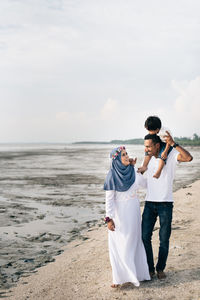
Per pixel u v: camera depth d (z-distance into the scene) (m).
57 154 64.06
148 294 3.51
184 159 3.52
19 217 8.43
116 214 3.67
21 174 21.11
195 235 5.77
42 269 4.80
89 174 21.02
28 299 3.74
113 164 3.62
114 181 3.60
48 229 7.21
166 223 3.68
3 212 9.05
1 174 21.09
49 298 3.71
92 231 6.91
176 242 5.37
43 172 22.69
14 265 5.03
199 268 4.14
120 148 3.59
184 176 20.05
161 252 3.81
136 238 3.70
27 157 49.69
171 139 3.55
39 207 9.80
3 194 12.45
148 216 3.81
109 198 3.62
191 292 3.49
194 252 4.79
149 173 3.73
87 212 9.05
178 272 4.05
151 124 3.59
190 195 10.68
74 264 4.84
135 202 3.69
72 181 16.88
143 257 3.80
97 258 5.00
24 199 11.29
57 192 12.95
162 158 3.57
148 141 3.59
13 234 6.82
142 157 42.69
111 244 3.74
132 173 3.64
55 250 5.75
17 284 4.26
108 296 3.55
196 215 7.62
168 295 3.46
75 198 11.47
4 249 5.83
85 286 3.93
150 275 3.93
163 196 3.65
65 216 8.52
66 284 4.07
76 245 5.94
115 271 3.70
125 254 3.66
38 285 4.15
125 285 3.75
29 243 6.18
